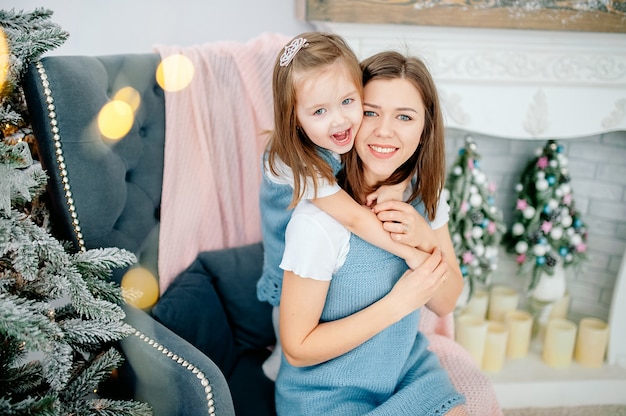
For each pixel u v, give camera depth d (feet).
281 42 5.16
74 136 3.76
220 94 4.95
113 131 4.13
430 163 3.65
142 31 5.72
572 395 6.75
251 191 5.26
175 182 4.72
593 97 6.12
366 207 3.57
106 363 3.50
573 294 7.63
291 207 3.32
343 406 3.44
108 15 5.57
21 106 3.80
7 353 3.08
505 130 6.15
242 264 4.87
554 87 6.04
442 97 5.94
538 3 5.50
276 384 3.89
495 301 7.30
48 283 3.29
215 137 4.98
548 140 6.78
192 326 4.20
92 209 3.91
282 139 3.37
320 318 3.56
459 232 6.58
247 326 4.72
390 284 3.51
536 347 7.34
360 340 3.29
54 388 3.06
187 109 4.75
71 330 3.29
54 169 3.74
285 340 3.35
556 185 6.63
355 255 3.37
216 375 3.40
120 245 4.21
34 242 3.15
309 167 3.26
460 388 4.08
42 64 3.65
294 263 3.22
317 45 3.17
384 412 3.35
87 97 3.85
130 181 4.48
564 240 6.82
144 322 3.72
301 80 3.14
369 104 3.33
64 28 5.49
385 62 3.35
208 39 5.93
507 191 7.35
